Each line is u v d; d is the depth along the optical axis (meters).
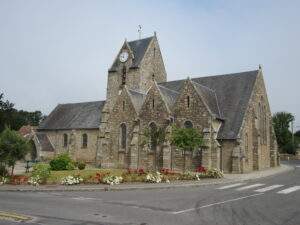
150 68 59.34
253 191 23.72
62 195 22.33
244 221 14.09
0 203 18.22
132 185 26.86
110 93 59.44
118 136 49.72
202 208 17.02
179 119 44.12
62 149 63.38
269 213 15.74
